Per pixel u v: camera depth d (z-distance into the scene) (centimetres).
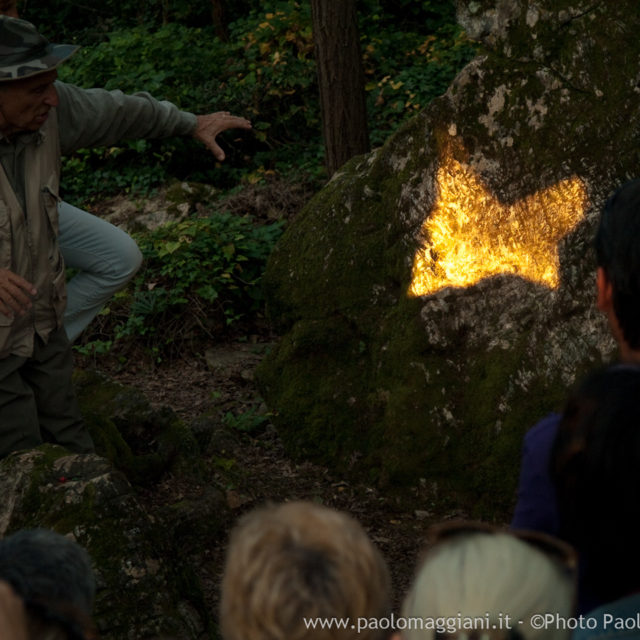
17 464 315
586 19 395
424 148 442
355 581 108
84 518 293
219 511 391
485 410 409
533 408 394
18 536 132
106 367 660
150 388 622
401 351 440
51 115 343
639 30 386
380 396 448
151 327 670
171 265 693
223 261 716
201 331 682
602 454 128
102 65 1008
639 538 128
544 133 403
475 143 424
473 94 424
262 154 925
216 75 1020
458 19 433
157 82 959
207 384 622
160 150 902
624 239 158
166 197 839
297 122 962
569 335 389
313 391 467
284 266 492
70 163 896
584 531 131
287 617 105
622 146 384
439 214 433
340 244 471
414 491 426
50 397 359
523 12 409
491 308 421
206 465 428
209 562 371
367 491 439
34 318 340
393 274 453
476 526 117
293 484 448
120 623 278
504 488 397
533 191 405
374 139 927
